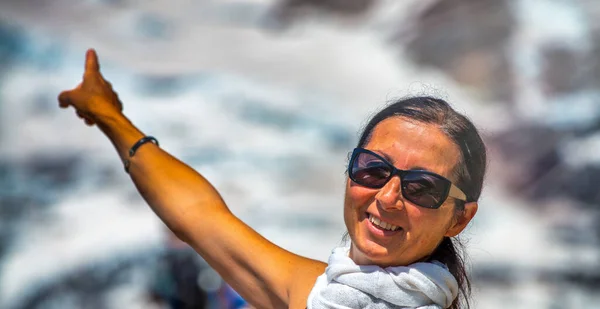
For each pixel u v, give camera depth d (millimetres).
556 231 14984
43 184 15078
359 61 23406
